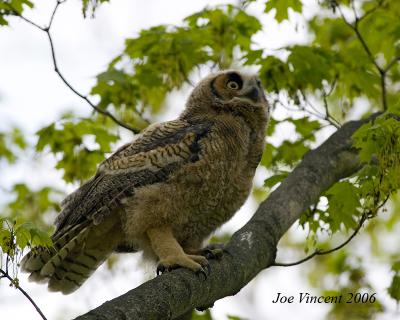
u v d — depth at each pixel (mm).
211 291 8820
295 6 12500
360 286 13859
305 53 12398
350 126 12453
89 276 10883
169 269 9148
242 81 11000
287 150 13031
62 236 9898
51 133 13086
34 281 10656
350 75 13398
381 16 14508
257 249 9695
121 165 10000
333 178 11656
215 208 10414
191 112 11055
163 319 7727
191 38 13203
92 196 9992
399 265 12656
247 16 13617
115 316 7227
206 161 9891
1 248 8062
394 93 15727
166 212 9812
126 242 10602
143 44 13352
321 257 17031
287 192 10859
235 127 10398
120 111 13531
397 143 9562
